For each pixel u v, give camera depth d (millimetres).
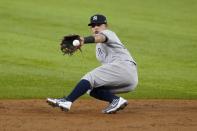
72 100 26375
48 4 82500
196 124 24562
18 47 54156
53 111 27828
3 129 22922
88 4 84938
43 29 64938
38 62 47688
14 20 69375
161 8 84188
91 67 47000
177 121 25219
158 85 40344
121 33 65125
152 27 69438
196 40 62375
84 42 24953
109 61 26766
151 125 24078
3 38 58281
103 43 26469
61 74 43094
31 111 27734
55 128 23141
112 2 87688
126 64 26609
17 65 45844
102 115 26703
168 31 67312
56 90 36594
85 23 69875
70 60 49281
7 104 30109
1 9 75875
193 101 33094
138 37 63156
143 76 43969
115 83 26688
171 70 47156
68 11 77812
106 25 27047
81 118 25609
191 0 91562
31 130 22750
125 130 22938
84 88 26312
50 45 55938
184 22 74312
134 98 34281
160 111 28516
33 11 75875
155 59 52062
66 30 65125
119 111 28141
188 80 42906
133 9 82500
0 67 44500
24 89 36438
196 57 53562
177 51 56281
